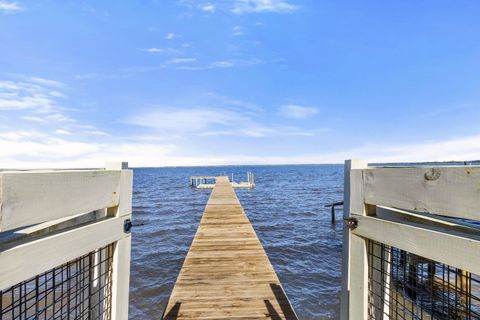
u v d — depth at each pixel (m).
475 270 0.71
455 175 0.79
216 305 2.56
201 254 3.98
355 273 1.28
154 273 6.61
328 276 6.47
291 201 20.30
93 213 1.33
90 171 1.14
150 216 14.41
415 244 0.91
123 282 1.44
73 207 1.02
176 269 6.86
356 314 1.26
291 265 7.18
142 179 57.69
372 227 1.15
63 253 0.97
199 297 2.71
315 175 66.19
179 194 26.52
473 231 0.80
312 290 5.78
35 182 0.84
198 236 4.94
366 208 1.24
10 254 0.77
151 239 9.84
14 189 0.77
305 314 4.92
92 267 1.29
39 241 0.87
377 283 1.22
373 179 1.17
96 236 1.18
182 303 2.60
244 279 3.13
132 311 4.97
